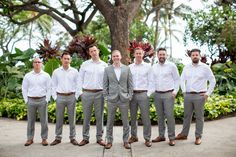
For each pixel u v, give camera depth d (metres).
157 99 6.31
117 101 6.04
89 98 6.21
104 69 6.08
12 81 10.95
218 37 14.48
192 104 6.36
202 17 15.76
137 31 18.66
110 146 6.10
